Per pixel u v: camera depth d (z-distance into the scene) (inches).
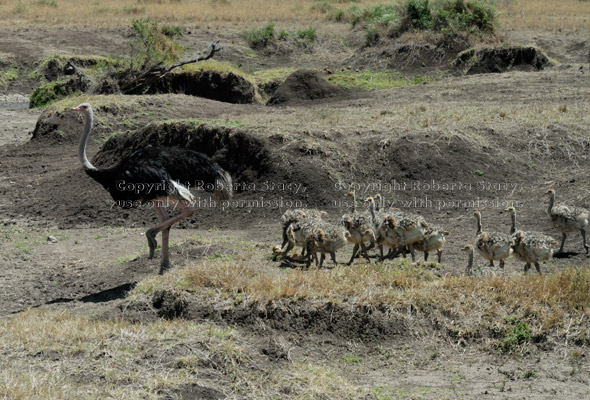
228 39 6127.0
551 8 7165.4
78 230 2310.5
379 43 5123.0
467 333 1363.2
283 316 1405.0
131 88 4124.0
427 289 1454.2
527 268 1696.6
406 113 3006.9
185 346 1255.5
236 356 1244.5
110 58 5251.0
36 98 4542.3
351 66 4985.2
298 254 1822.1
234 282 1488.7
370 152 2492.6
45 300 1710.1
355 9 6889.8
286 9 7337.6
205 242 1924.2
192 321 1397.6
